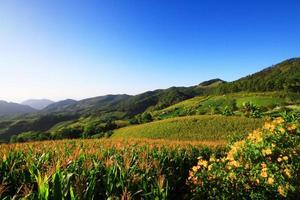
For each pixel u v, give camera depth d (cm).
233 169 926
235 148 1002
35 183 747
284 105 10188
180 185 1262
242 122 7188
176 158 1354
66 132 9781
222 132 6594
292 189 825
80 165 877
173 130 7162
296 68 19612
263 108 10050
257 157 941
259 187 866
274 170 871
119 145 1738
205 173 974
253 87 16900
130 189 790
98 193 794
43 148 1662
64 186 596
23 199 541
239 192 896
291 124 1061
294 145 995
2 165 807
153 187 809
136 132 7769
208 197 938
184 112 12394
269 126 1055
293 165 902
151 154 1383
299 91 14200
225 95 16100
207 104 14262
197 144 2322
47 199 536
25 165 816
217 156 1916
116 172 804
